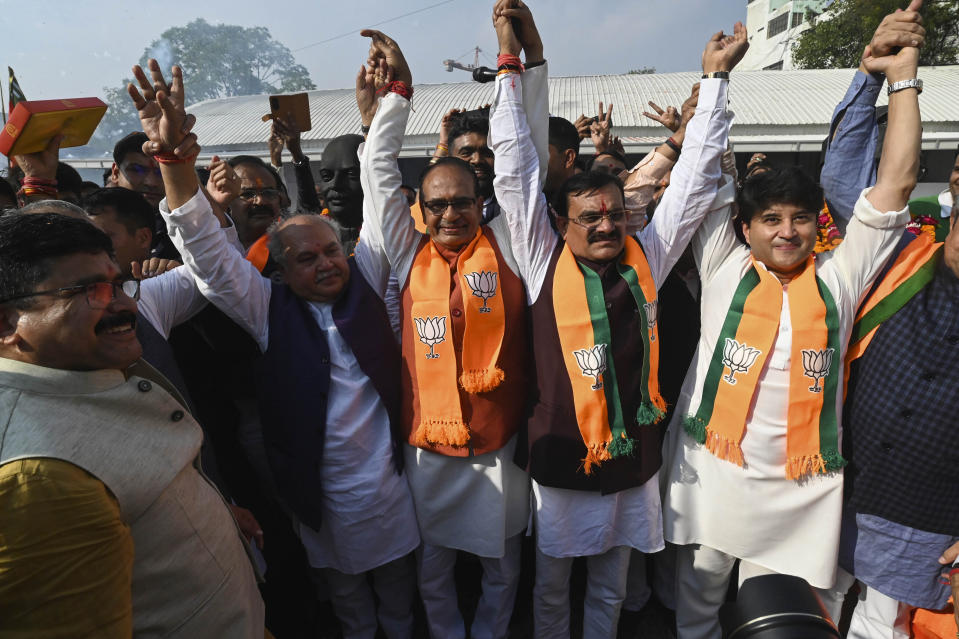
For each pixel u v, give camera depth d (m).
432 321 2.19
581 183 2.04
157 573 1.29
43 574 1.03
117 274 1.22
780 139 10.84
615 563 2.30
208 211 2.00
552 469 2.13
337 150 3.75
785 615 0.77
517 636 2.65
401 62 2.28
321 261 2.18
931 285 1.89
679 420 2.29
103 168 12.96
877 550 1.99
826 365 1.96
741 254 2.15
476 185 2.20
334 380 2.24
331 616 2.87
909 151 1.81
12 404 1.10
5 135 1.88
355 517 2.24
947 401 1.82
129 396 1.25
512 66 2.12
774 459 2.04
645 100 14.16
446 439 2.17
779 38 30.95
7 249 1.10
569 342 2.11
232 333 2.44
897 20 1.85
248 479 2.59
